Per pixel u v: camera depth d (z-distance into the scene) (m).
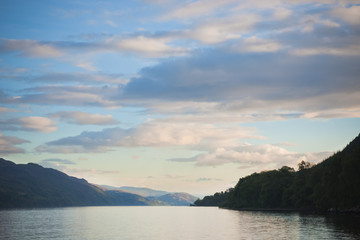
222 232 90.00
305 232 81.38
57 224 134.75
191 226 114.25
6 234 93.06
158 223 134.25
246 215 181.00
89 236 85.75
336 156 162.50
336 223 105.38
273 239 71.00
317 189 173.88
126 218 185.38
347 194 146.75
